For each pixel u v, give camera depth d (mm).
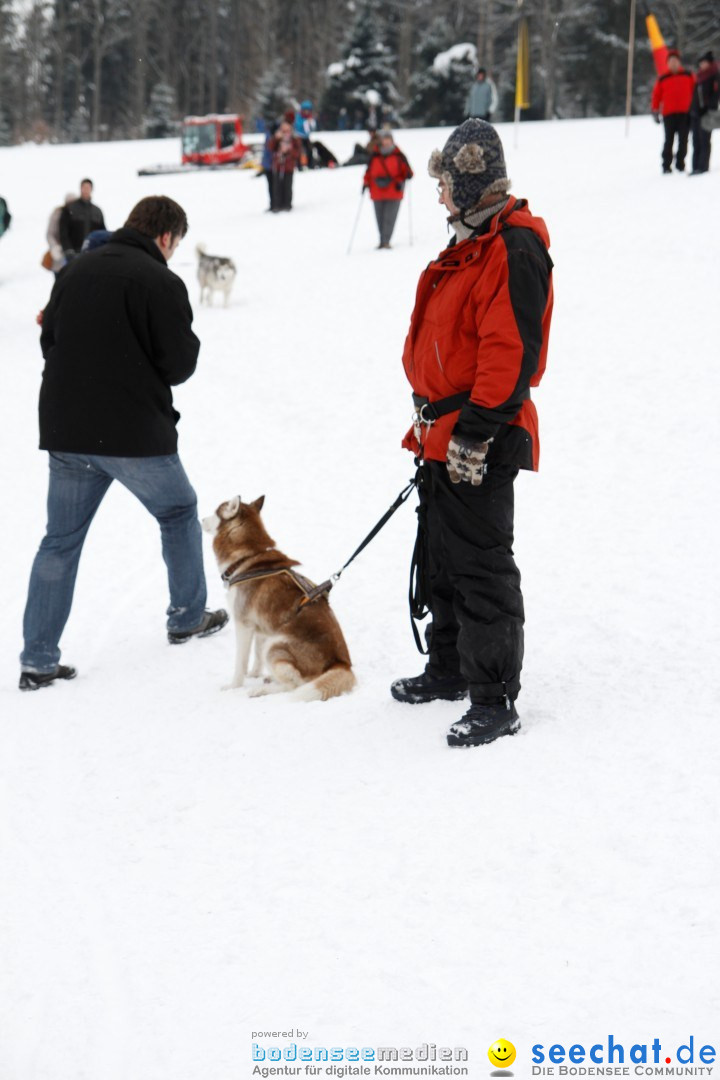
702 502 6129
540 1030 2268
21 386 11336
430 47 48000
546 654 4453
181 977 2635
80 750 4078
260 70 69250
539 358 3441
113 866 3225
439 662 4082
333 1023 2375
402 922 2701
